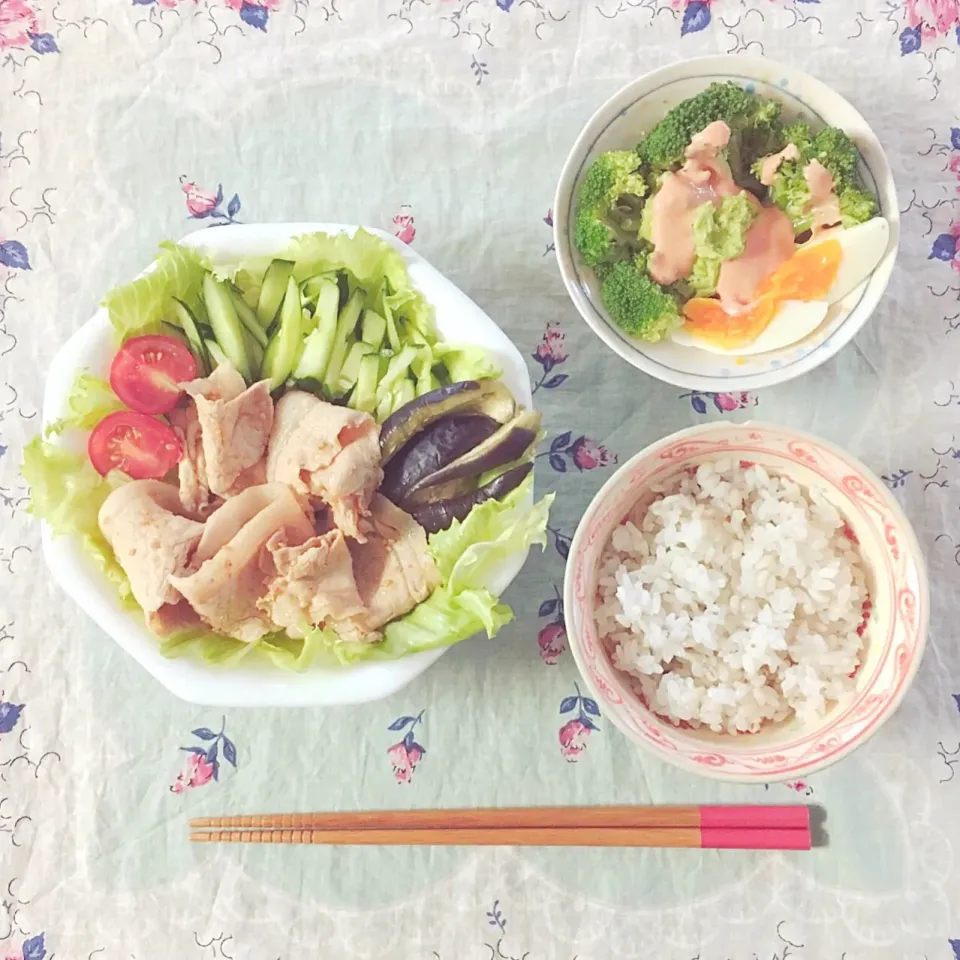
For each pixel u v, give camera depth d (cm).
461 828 41
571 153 41
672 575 40
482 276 45
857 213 41
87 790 43
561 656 43
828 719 38
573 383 44
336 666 38
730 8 45
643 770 42
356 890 42
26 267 46
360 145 46
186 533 39
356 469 39
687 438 38
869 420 44
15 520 44
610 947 41
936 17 45
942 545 43
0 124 46
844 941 41
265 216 45
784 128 41
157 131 46
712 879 41
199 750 43
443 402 39
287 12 46
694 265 41
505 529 39
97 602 38
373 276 41
